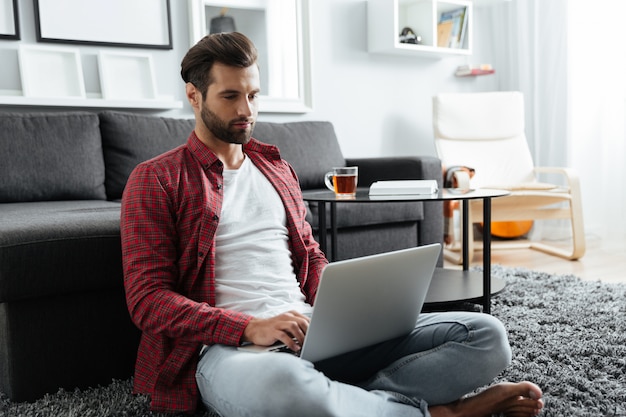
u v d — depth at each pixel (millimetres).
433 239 2877
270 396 987
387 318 1171
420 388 1183
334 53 3453
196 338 1131
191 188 1245
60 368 1484
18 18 2486
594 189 3848
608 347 1705
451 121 3623
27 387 1438
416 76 3799
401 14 3762
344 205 2531
